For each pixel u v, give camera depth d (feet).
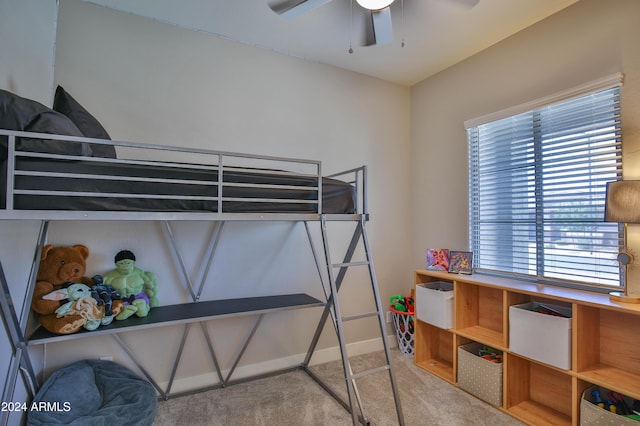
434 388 7.81
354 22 7.31
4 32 4.88
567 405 6.64
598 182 6.59
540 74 7.49
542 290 6.57
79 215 4.19
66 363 6.58
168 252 7.44
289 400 7.28
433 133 10.23
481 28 7.76
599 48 6.52
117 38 7.04
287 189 5.76
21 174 3.80
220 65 8.07
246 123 8.34
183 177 4.94
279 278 8.68
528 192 7.82
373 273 6.48
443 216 9.86
